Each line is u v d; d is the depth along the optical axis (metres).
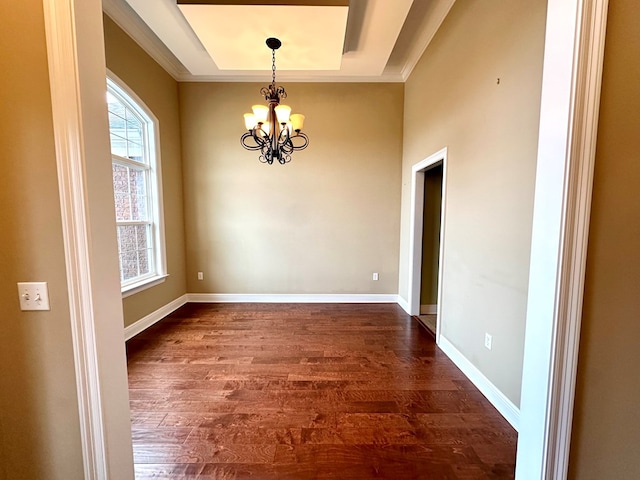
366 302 4.51
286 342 3.10
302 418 1.94
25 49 0.97
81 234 1.02
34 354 1.07
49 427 1.10
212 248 4.44
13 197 1.01
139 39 3.28
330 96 4.22
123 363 1.20
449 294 2.78
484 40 2.16
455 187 2.65
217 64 3.31
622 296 0.99
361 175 4.34
